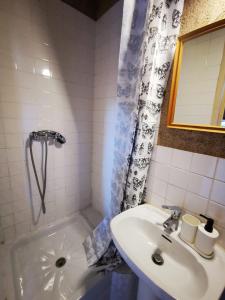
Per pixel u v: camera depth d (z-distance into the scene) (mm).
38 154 1342
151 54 763
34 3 1104
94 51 1468
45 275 1137
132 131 896
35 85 1218
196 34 677
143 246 797
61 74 1324
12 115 1165
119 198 1065
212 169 674
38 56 1188
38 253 1313
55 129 1389
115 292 1078
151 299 742
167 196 878
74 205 1714
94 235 1358
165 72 797
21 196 1335
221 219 669
